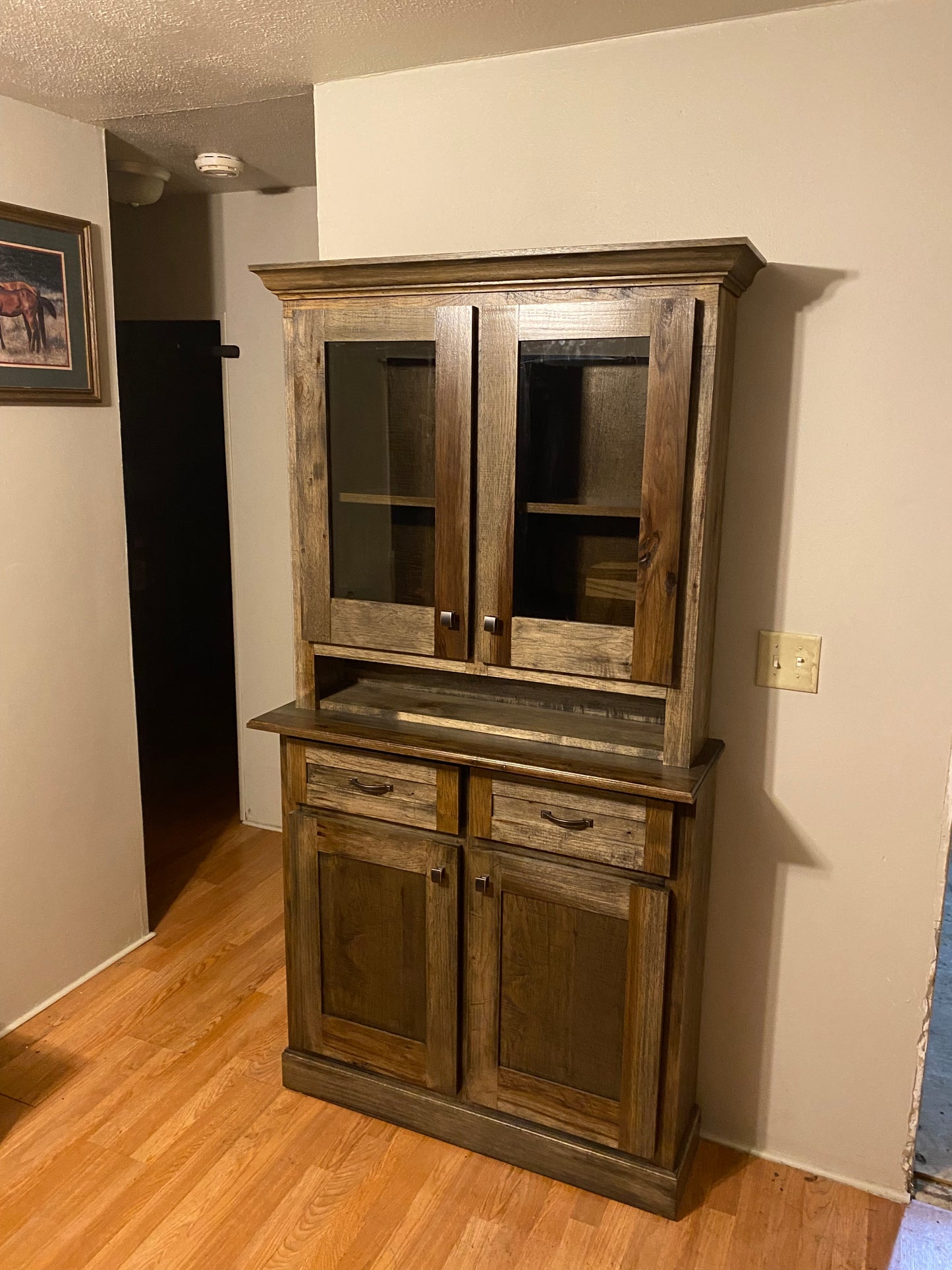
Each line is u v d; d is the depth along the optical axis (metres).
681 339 1.61
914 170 1.64
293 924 2.15
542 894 1.88
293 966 2.18
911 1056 1.92
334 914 2.10
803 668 1.86
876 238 1.68
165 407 3.32
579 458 1.75
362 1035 2.13
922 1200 1.97
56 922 2.54
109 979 2.66
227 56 1.89
